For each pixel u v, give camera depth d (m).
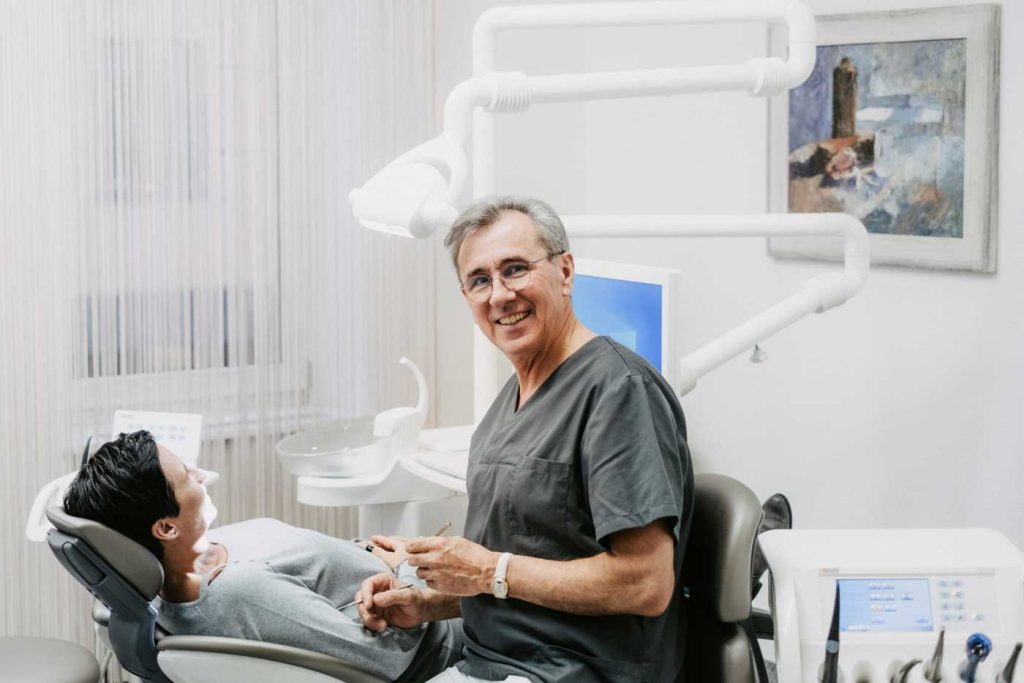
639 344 2.32
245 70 3.34
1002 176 2.59
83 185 3.13
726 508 1.93
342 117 3.52
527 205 1.89
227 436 3.42
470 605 1.95
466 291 1.90
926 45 2.69
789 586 1.87
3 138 3.02
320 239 3.51
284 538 2.13
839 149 2.91
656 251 3.46
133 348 3.25
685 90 2.46
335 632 1.99
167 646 1.92
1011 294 2.60
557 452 1.83
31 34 3.02
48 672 2.36
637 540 1.74
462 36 3.59
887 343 2.87
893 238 2.81
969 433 2.71
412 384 3.75
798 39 2.46
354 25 3.50
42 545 3.14
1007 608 1.87
